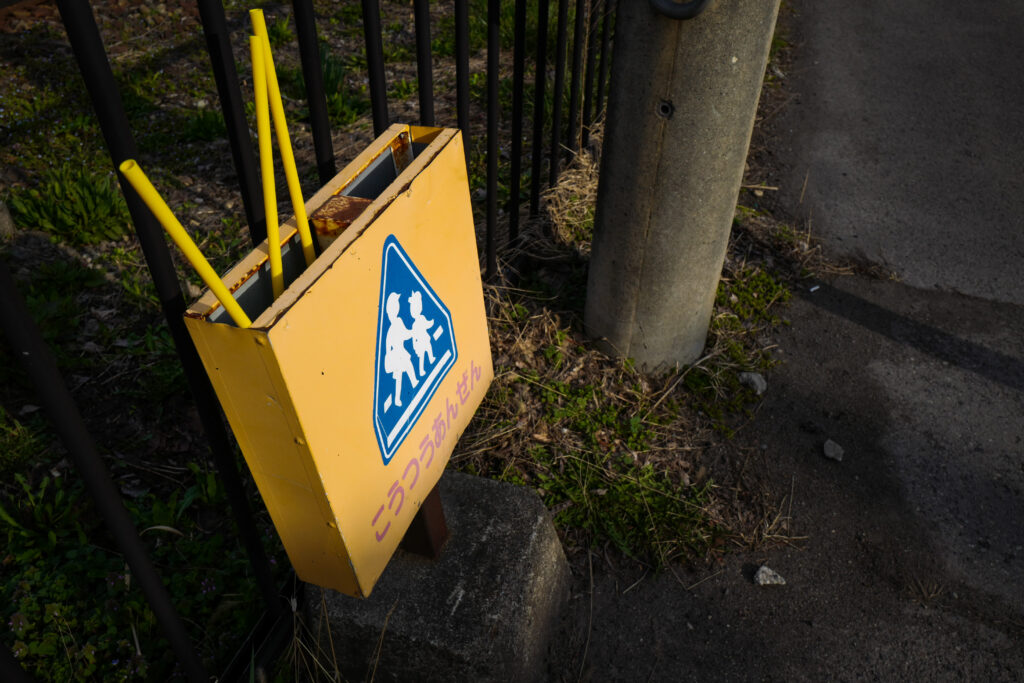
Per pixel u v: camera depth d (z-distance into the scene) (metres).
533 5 5.45
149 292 3.63
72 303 3.50
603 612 2.63
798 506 2.96
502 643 2.08
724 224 2.88
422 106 2.41
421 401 1.63
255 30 1.03
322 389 1.25
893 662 2.53
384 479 1.53
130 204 1.26
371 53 1.99
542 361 3.31
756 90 2.53
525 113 4.98
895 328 3.77
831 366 3.56
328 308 1.22
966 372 3.55
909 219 4.48
